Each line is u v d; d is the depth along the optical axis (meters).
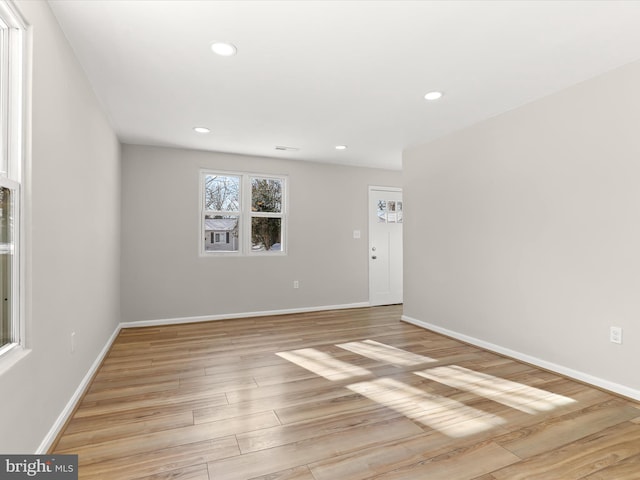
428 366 2.98
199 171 4.68
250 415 2.13
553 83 2.68
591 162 2.56
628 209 2.35
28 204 1.52
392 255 5.96
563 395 2.40
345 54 2.28
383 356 3.24
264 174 5.04
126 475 1.58
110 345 3.49
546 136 2.89
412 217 4.49
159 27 1.98
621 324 2.38
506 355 3.21
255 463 1.67
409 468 1.64
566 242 2.73
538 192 2.94
